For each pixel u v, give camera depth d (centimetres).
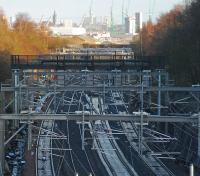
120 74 17275
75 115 11369
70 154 16575
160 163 15450
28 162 15438
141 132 11231
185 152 15938
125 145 17538
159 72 17662
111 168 14975
